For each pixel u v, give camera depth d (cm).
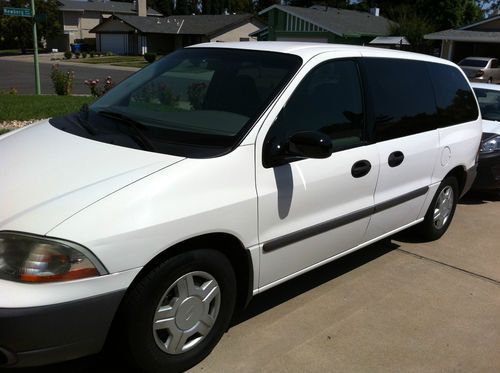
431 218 492
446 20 5006
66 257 226
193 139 294
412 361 318
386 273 439
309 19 3544
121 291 240
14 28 5631
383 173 387
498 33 3105
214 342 299
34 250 225
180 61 384
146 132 303
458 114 498
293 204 316
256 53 356
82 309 230
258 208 295
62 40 6625
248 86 329
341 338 335
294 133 318
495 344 343
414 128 426
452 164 483
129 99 357
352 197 363
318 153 293
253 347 317
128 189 249
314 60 341
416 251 492
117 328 255
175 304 270
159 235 249
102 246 233
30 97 1523
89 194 244
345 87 362
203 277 280
